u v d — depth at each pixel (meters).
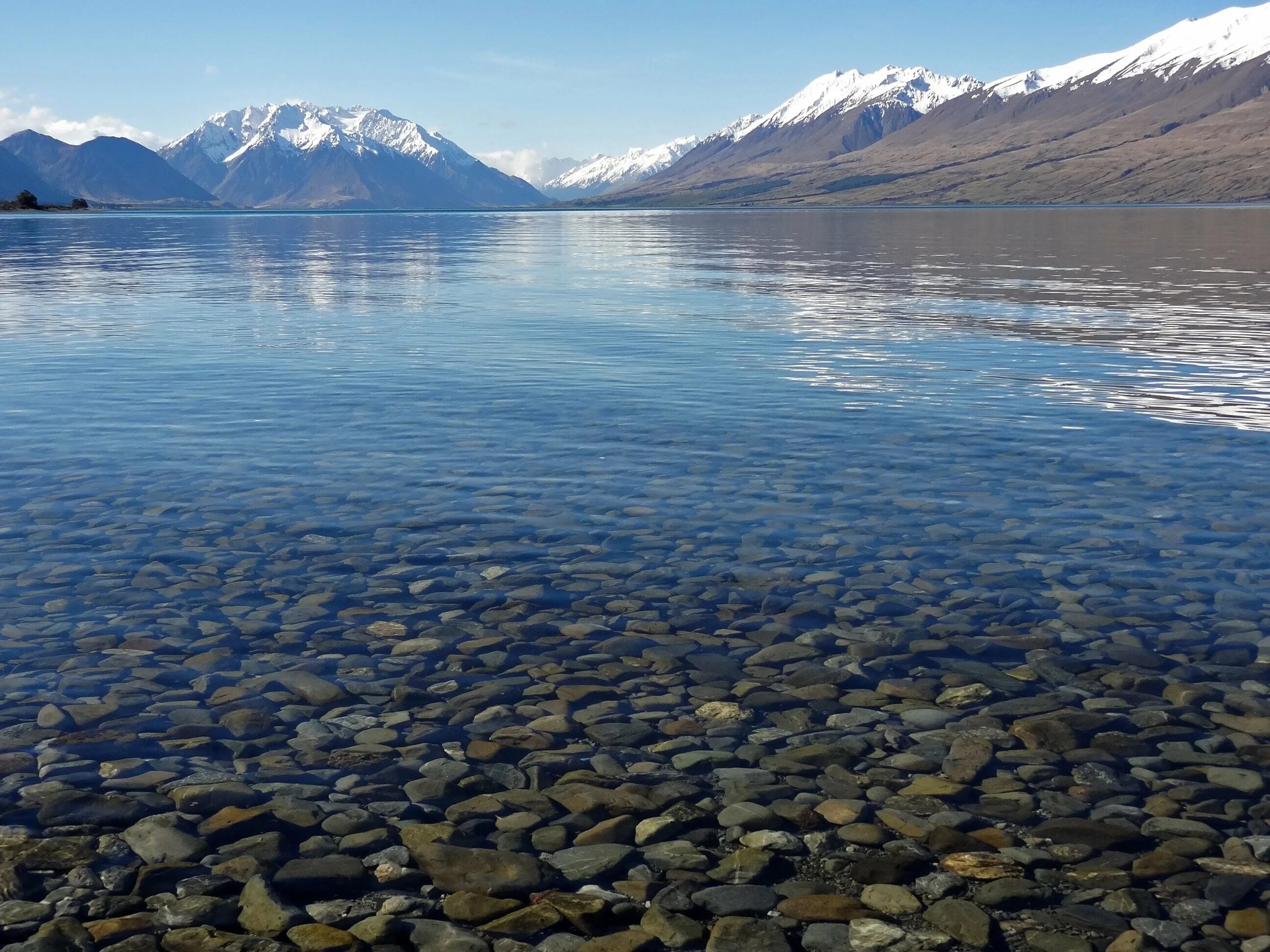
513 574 8.30
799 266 42.84
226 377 16.48
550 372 16.97
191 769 5.64
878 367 17.33
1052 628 7.39
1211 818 5.23
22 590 7.89
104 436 12.56
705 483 10.64
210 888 4.69
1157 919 4.49
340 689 6.55
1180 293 28.80
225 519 9.52
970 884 4.73
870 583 8.16
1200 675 6.71
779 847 5.02
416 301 28.08
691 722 6.20
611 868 4.86
